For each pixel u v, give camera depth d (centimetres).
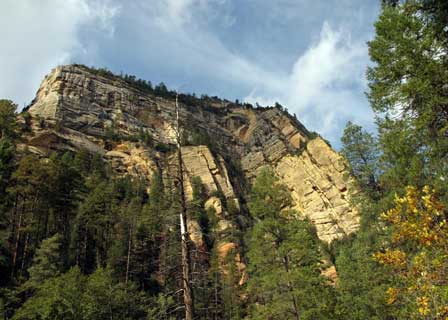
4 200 4175
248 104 18675
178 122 1441
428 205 760
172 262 1220
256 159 14238
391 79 1305
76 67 13600
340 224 9638
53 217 4950
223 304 4212
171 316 1591
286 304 2041
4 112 7181
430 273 753
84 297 2627
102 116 12056
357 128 2589
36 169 4600
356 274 2391
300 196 11225
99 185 5647
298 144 14400
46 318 2389
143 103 13800
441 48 1209
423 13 1184
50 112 10794
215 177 10938
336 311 2225
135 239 4534
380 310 2083
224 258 5581
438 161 1255
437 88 1177
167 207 1304
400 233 798
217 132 15688
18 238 3816
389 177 1902
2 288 3052
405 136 1262
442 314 724
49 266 3516
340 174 10944
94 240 4897
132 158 10200
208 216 7700
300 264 2173
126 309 2825
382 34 1300
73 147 9325
